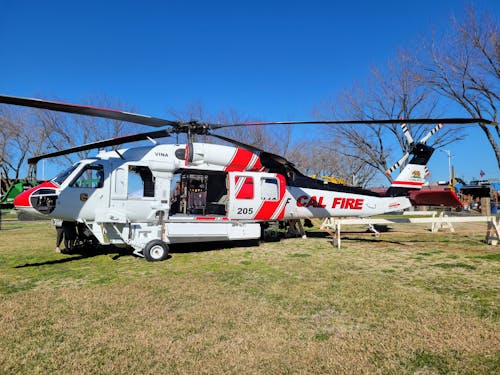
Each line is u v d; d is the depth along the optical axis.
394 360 2.89
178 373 2.71
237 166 8.73
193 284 5.29
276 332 3.46
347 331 3.48
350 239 10.59
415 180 10.99
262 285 5.21
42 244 9.82
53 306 4.23
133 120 6.73
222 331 3.49
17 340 3.27
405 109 18.48
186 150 8.03
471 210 31.84
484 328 3.49
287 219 9.84
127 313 3.99
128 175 7.73
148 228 7.70
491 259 7.12
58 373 2.70
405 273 5.95
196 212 9.16
